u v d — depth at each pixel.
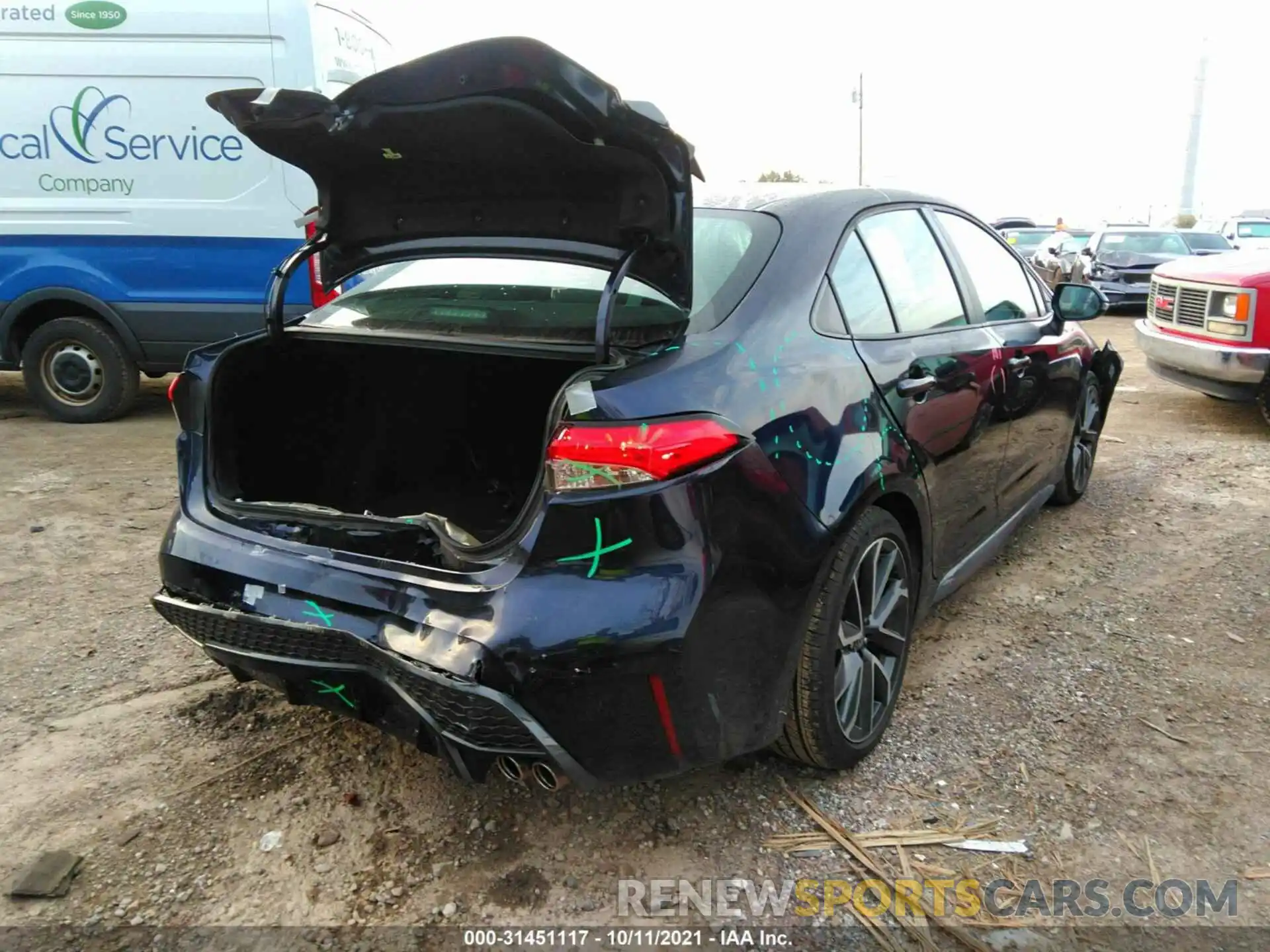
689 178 2.10
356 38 7.08
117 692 3.13
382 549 2.25
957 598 3.89
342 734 2.89
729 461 2.08
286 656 2.29
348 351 2.99
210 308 6.73
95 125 6.50
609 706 2.01
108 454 6.12
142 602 3.82
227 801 2.58
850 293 2.73
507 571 2.02
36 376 6.98
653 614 1.97
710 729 2.13
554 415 2.04
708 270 2.54
